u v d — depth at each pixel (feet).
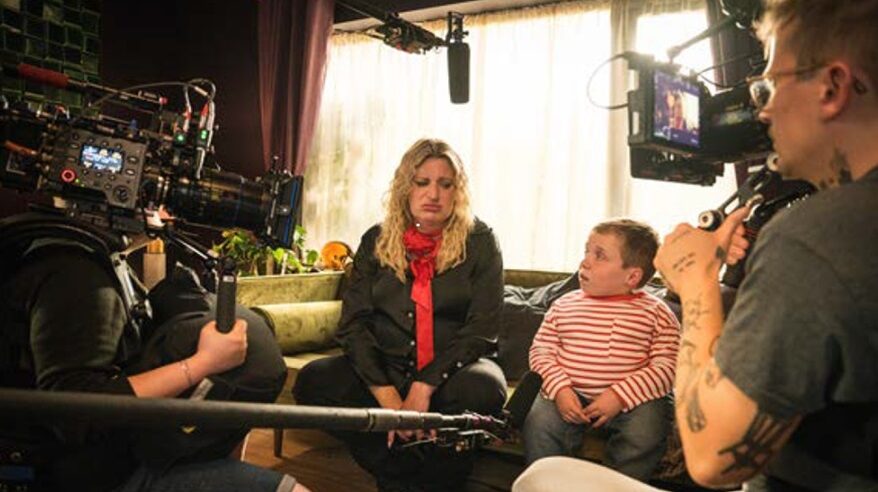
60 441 3.25
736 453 2.15
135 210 3.64
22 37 10.80
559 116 11.35
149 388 3.23
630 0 10.63
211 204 3.88
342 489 7.58
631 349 5.92
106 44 13.07
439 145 6.70
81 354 3.20
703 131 3.54
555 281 9.87
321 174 13.99
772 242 2.11
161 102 3.95
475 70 12.10
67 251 3.41
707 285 2.58
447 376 6.27
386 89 13.25
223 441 3.72
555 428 5.99
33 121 3.52
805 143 2.22
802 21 2.13
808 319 1.97
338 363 6.78
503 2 11.79
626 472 5.72
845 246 1.94
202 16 14.25
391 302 6.66
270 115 13.25
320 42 13.12
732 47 8.92
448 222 6.70
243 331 3.59
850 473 2.15
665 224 10.52
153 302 4.06
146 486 3.59
